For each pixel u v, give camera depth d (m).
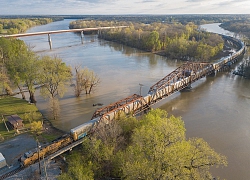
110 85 88.94
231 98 79.19
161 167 30.66
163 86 75.25
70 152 45.44
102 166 37.69
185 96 81.56
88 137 46.16
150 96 68.94
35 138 50.25
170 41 160.25
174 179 29.09
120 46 184.50
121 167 34.75
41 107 69.38
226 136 55.53
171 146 33.44
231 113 67.62
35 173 38.41
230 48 167.62
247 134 56.44
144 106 67.06
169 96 81.75
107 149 37.88
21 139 49.59
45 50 163.50
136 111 64.12
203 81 99.44
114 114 55.56
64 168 40.03
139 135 36.69
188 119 63.97
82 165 36.03
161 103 75.56
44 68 68.00
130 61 130.75
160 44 162.38
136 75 102.81
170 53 143.88
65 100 74.62
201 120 63.41
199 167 32.81
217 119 64.00
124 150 40.53
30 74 67.25
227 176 42.44
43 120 61.31
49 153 43.59
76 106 70.31
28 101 71.94
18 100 71.88
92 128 50.81
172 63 127.19
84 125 49.69
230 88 89.62
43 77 66.62
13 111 64.12
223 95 82.19
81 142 47.06
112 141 41.72
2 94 77.06
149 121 44.88
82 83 77.56
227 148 50.88
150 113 49.31
